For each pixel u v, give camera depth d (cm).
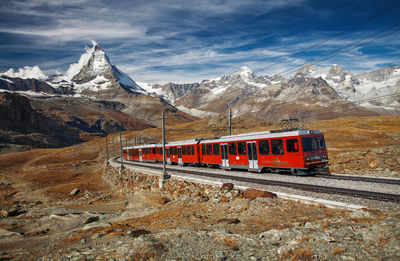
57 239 1545
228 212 1583
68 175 8806
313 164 2453
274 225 1205
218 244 980
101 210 3150
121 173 5719
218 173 3158
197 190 2423
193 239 1053
